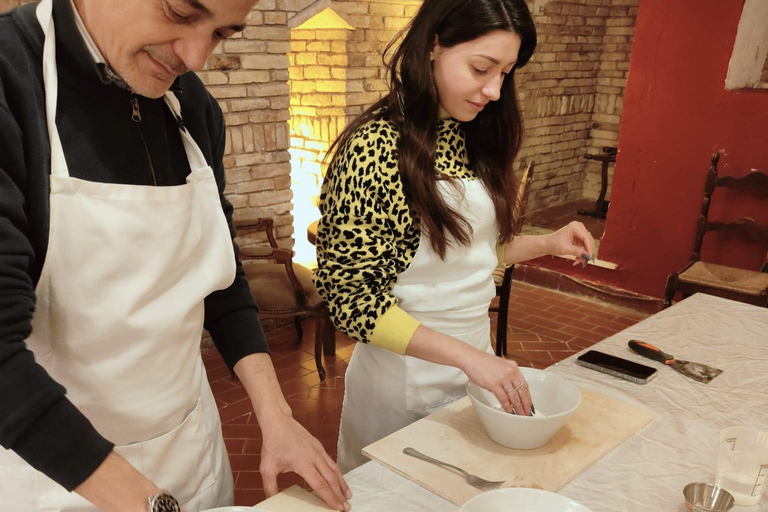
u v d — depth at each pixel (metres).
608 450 1.14
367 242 1.30
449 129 1.42
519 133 1.47
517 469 1.06
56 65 0.84
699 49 3.52
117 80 0.87
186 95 1.06
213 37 0.79
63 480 0.73
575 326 3.87
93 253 0.88
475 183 1.43
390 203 1.31
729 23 3.39
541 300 4.30
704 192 3.54
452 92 1.28
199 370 1.14
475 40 1.22
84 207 0.86
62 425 0.72
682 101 3.65
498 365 1.17
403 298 1.40
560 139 6.13
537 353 3.49
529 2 5.21
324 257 1.35
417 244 1.37
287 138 3.49
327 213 1.33
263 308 3.01
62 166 0.83
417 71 1.27
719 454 1.04
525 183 2.89
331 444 2.59
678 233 3.85
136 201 0.91
